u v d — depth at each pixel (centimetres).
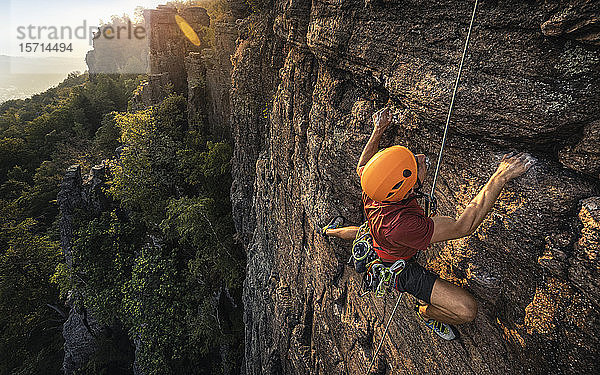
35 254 3528
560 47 336
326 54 695
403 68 496
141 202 3044
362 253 391
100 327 3034
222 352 2450
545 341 361
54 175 5491
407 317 588
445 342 505
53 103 11188
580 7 298
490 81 387
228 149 2842
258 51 1795
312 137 826
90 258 2898
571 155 346
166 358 2469
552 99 345
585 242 321
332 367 901
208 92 3459
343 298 835
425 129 495
